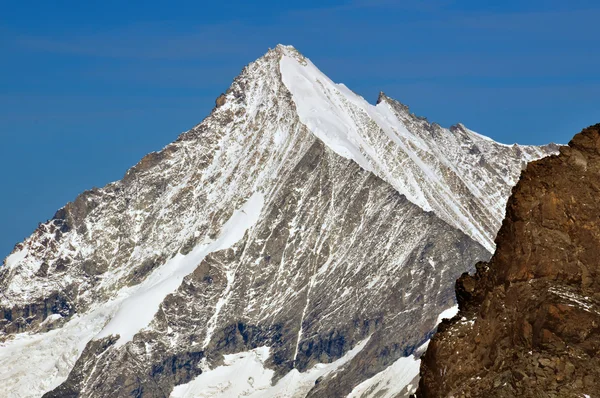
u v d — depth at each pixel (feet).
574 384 303.48
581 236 325.21
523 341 317.01
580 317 309.83
